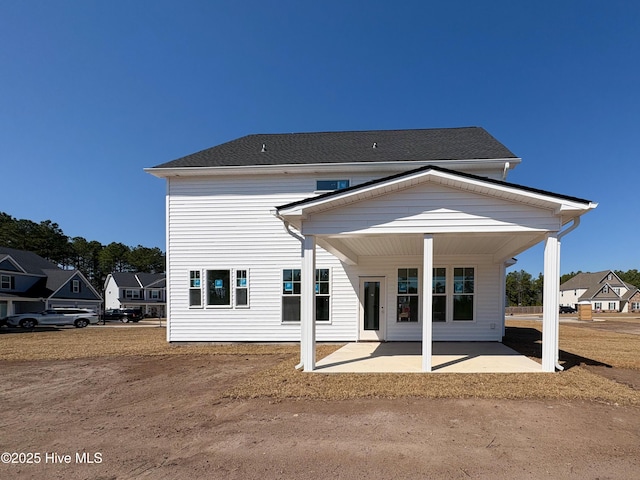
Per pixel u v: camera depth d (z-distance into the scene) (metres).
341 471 3.49
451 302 11.59
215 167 11.60
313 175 11.73
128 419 5.07
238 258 11.90
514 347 10.48
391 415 4.93
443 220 7.29
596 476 3.34
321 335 11.69
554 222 7.05
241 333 11.84
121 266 82.69
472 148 12.12
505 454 3.78
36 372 8.35
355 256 11.45
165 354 10.38
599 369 7.75
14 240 58.69
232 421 4.86
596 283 64.94
